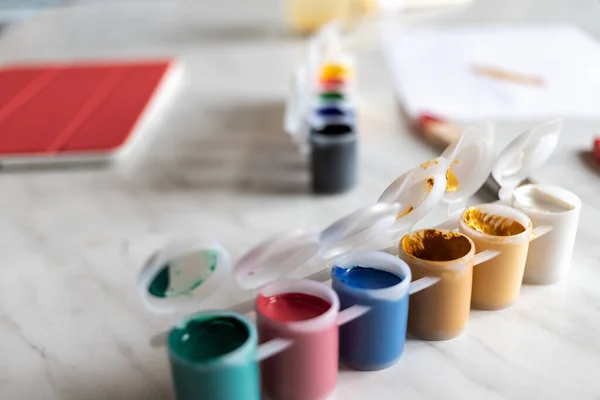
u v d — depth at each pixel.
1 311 0.53
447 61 1.09
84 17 1.57
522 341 0.47
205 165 0.79
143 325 0.51
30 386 0.45
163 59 1.18
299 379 0.41
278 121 0.91
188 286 0.41
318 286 0.43
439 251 0.49
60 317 0.52
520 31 1.26
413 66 1.08
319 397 0.42
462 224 0.50
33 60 1.23
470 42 1.20
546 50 1.13
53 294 0.55
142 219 0.67
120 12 1.60
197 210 0.68
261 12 1.51
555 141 0.54
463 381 0.44
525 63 1.06
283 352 0.40
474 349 0.47
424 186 0.47
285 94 1.01
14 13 1.89
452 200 0.54
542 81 0.98
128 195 0.73
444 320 0.47
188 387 0.38
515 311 0.51
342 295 0.44
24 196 0.73
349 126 0.73
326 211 0.67
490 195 0.63
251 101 0.99
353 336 0.44
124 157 0.80
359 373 0.45
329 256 0.45
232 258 0.58
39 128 0.86
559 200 0.54
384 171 0.74
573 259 0.57
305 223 0.64
